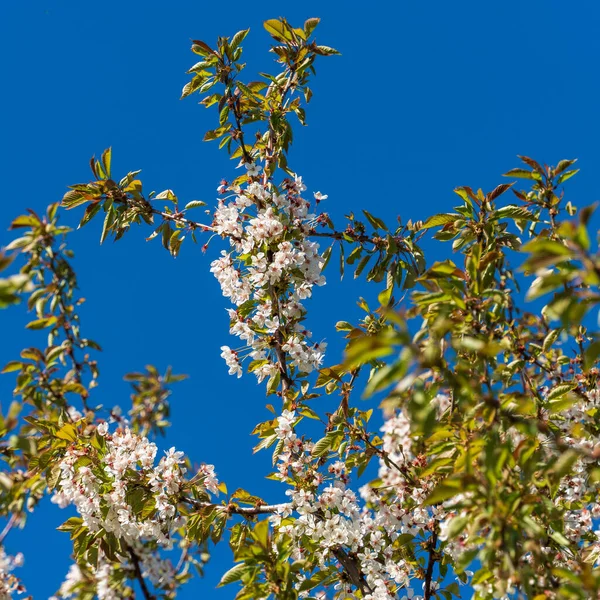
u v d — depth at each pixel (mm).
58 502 5121
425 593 5309
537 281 4207
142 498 5176
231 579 4180
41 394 4945
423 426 3295
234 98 6734
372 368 5559
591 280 2926
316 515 5508
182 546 4883
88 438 5156
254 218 6293
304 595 5492
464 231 5648
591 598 3566
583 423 5234
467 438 3990
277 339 6312
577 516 5602
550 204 5512
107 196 6348
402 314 3172
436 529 5207
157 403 5137
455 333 4027
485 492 3555
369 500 5348
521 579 3516
